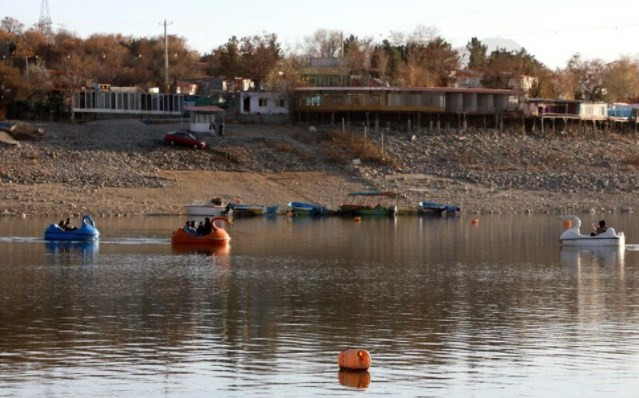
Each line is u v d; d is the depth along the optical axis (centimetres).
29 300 9606
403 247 14512
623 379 6731
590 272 11769
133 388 6506
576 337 7925
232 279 11062
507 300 9675
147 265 12256
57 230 14750
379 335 8006
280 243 15012
